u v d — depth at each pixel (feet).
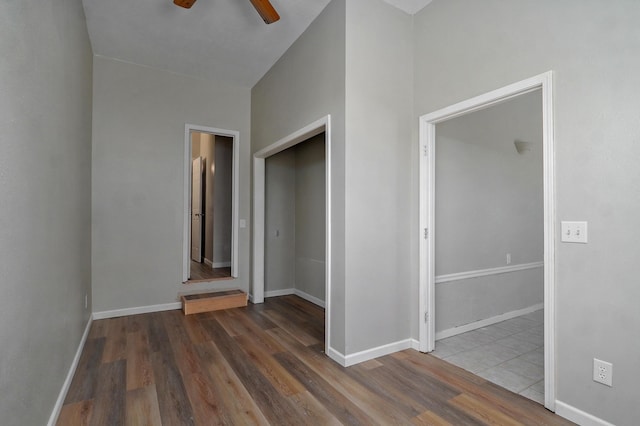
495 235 11.78
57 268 6.32
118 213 12.22
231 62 12.54
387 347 8.82
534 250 13.17
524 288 12.80
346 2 8.23
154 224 12.86
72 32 7.82
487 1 7.39
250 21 10.00
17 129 4.25
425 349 8.95
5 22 3.90
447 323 10.31
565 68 6.00
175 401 6.56
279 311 12.92
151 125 12.87
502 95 7.05
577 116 5.84
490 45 7.31
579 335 5.82
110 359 8.49
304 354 8.84
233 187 14.69
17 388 4.22
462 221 10.78
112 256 12.10
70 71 7.63
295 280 15.99
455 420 5.95
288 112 11.36
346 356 8.11
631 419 5.18
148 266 12.75
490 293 11.59
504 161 12.14
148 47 11.46
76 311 8.34
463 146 10.84
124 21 10.00
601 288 5.55
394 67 9.03
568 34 5.97
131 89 12.54
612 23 5.41
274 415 6.10
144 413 6.17
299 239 15.70
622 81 5.29
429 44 8.84
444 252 10.28
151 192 12.82
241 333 10.44
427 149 8.98
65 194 7.11
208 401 6.56
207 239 20.20
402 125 9.18
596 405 5.59
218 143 18.99
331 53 8.82
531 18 6.55
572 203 5.91
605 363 5.48
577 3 5.84
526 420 5.94
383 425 5.82
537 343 9.71
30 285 4.75
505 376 7.61
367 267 8.48
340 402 6.53
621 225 5.32
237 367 8.05
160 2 9.18
